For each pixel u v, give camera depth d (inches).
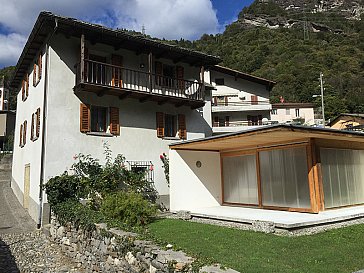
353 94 2279.8
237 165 533.6
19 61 660.1
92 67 522.3
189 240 297.4
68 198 459.2
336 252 245.8
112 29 531.8
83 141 528.7
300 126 338.3
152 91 625.3
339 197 443.8
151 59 591.2
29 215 557.3
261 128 354.3
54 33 504.1
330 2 5438.0
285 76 2484.0
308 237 298.5
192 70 717.3
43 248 403.9
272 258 230.7
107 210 390.0
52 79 509.7
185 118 682.2
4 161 1213.1
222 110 1246.9
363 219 389.7
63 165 502.6
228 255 240.2
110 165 540.7
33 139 565.9
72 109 524.1
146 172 591.5
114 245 283.6
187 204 517.3
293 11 5182.1
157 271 217.8
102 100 561.3
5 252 379.9
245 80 1286.9
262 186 480.1
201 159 548.4
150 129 617.9
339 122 1494.8
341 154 464.1
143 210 398.0
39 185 489.4
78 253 355.9
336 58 2664.9
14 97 2097.7
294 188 430.9
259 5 4790.8
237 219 375.2
